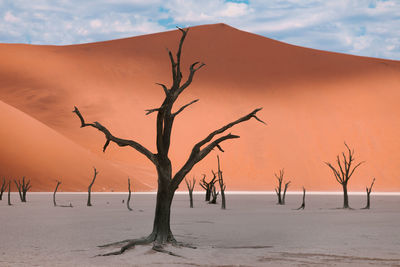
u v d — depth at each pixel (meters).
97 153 93.19
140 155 95.38
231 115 107.50
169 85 116.81
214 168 93.44
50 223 23.38
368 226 22.25
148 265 11.97
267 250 14.51
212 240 17.03
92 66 120.75
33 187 68.31
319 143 100.38
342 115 106.62
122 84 115.12
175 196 61.84
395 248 14.98
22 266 11.73
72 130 99.38
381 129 102.88
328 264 12.16
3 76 115.75
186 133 101.38
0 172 68.50
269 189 87.81
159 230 14.41
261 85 116.62
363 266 11.88
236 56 127.81
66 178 72.00
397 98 112.06
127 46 132.38
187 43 133.62
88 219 25.75
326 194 73.62
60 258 12.95
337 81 117.94
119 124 102.25
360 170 94.25
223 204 36.38
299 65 124.88
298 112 107.75
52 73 116.94
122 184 76.31
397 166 95.38
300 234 18.94
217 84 116.06
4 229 20.50
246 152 97.44
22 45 130.62
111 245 14.65
